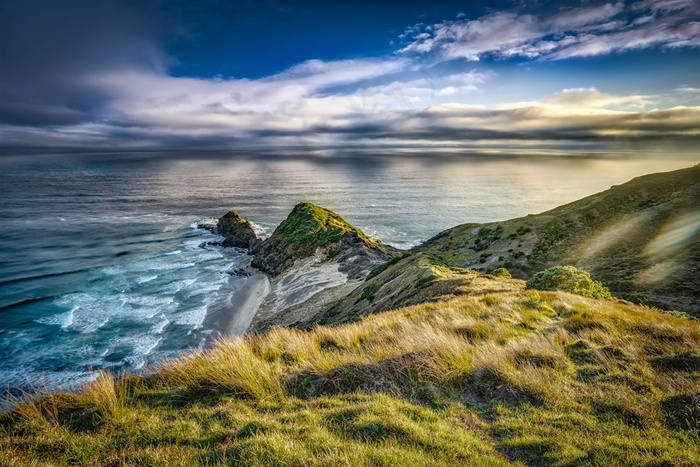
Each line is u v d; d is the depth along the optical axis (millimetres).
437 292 23750
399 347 8453
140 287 57656
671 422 5828
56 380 32312
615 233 55844
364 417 5656
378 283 37688
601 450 5027
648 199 65062
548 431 5590
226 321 46062
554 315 12383
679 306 27906
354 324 11883
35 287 55688
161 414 6199
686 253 39844
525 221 72750
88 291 55000
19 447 5211
